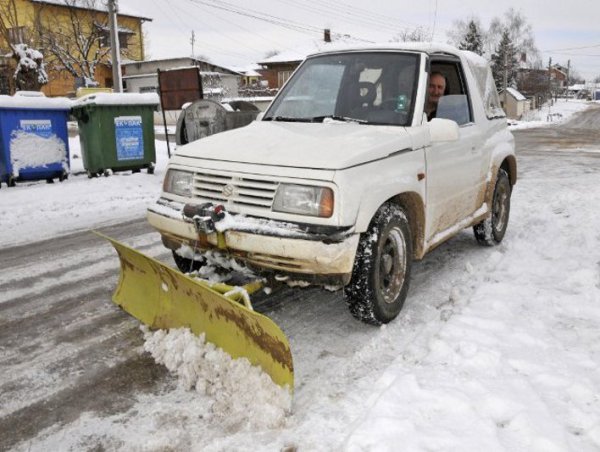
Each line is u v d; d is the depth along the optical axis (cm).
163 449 263
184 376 320
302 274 343
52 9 3938
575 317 404
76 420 289
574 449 257
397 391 300
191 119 1083
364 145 367
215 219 348
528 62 8700
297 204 336
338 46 510
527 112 6656
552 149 1909
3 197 855
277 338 276
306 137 389
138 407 299
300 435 269
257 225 339
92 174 1042
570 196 875
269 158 359
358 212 341
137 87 4506
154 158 1106
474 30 6431
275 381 289
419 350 352
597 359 340
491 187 560
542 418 277
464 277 502
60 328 401
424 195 418
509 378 315
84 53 3972
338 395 306
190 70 1231
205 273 393
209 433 274
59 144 974
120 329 397
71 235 680
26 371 339
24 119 927
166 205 395
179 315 360
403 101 436
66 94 4025
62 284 496
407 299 450
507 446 258
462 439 261
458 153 475
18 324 409
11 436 277
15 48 1619
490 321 388
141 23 4984
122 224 745
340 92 467
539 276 493
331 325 401
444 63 506
